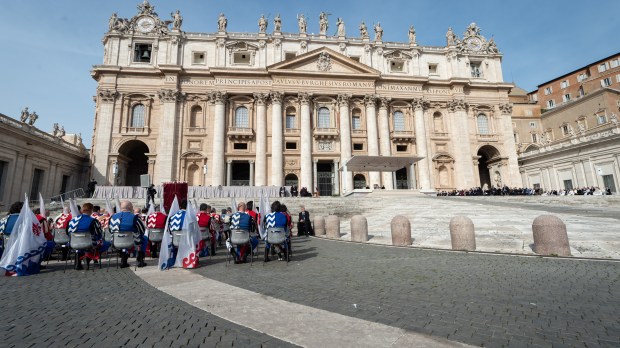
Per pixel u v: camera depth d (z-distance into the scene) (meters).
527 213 18.02
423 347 3.55
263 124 42.38
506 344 3.61
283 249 9.53
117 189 29.55
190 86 42.59
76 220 8.70
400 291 5.91
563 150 42.41
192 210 9.16
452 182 46.03
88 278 7.59
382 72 47.56
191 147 41.47
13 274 7.88
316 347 3.60
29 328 4.30
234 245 9.33
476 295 5.55
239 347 3.64
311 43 46.38
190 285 6.71
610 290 5.62
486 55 50.44
